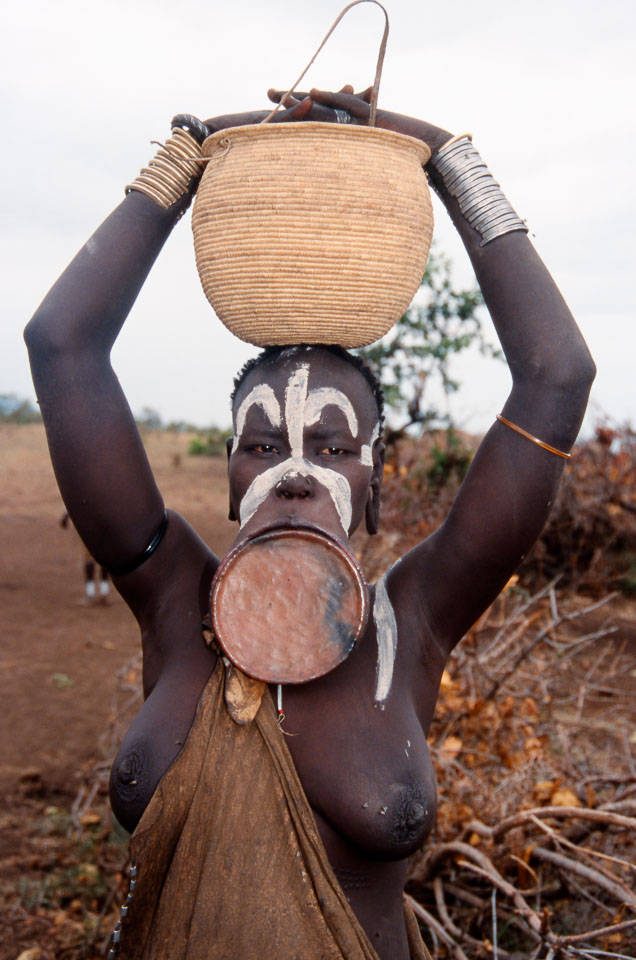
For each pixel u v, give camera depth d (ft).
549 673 15.17
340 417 6.19
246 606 5.84
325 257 5.82
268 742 5.68
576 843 12.08
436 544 6.42
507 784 12.55
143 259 6.34
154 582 6.51
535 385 5.97
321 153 5.75
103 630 29.60
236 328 6.30
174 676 6.17
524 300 6.09
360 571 5.77
